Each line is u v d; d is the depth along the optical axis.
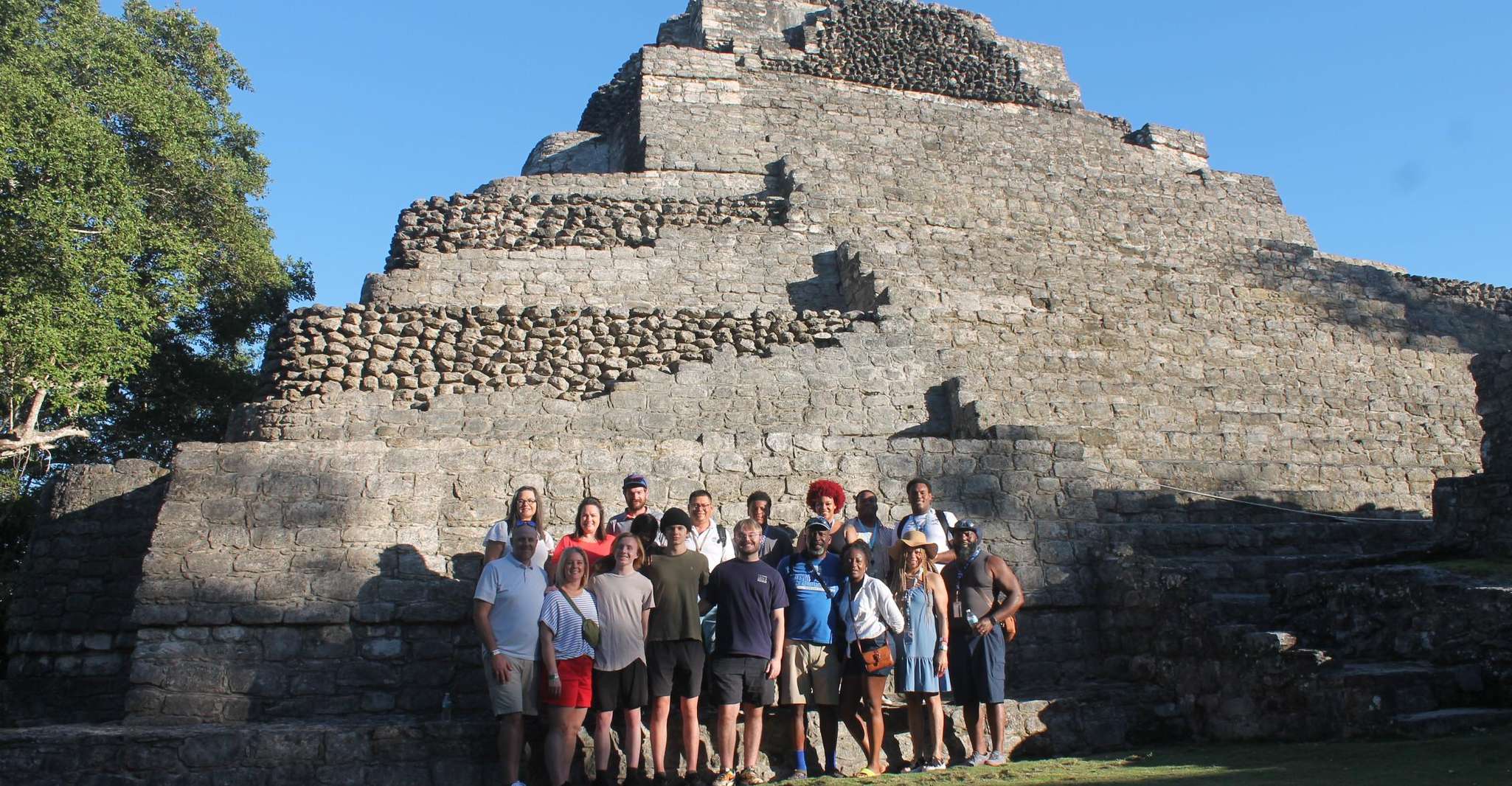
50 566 12.02
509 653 7.50
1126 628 10.30
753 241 18.38
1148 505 12.16
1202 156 29.56
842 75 28.14
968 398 13.15
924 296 16.11
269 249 24.84
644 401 12.80
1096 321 16.70
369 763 7.89
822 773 8.21
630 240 18.17
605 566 8.00
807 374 13.35
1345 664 8.59
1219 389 15.53
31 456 20.38
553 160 26.19
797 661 7.95
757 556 7.95
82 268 17.02
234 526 9.54
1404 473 14.67
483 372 14.33
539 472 10.30
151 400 23.64
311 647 9.27
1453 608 8.44
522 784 7.43
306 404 12.66
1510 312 22.28
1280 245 22.59
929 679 7.96
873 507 9.50
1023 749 8.74
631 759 7.55
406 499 9.91
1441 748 6.82
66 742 7.59
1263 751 7.61
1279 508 12.66
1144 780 6.63
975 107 28.89
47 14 20.73
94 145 17.55
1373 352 17.92
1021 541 10.97
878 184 21.33
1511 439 10.22
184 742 7.73
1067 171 25.64
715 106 24.69
